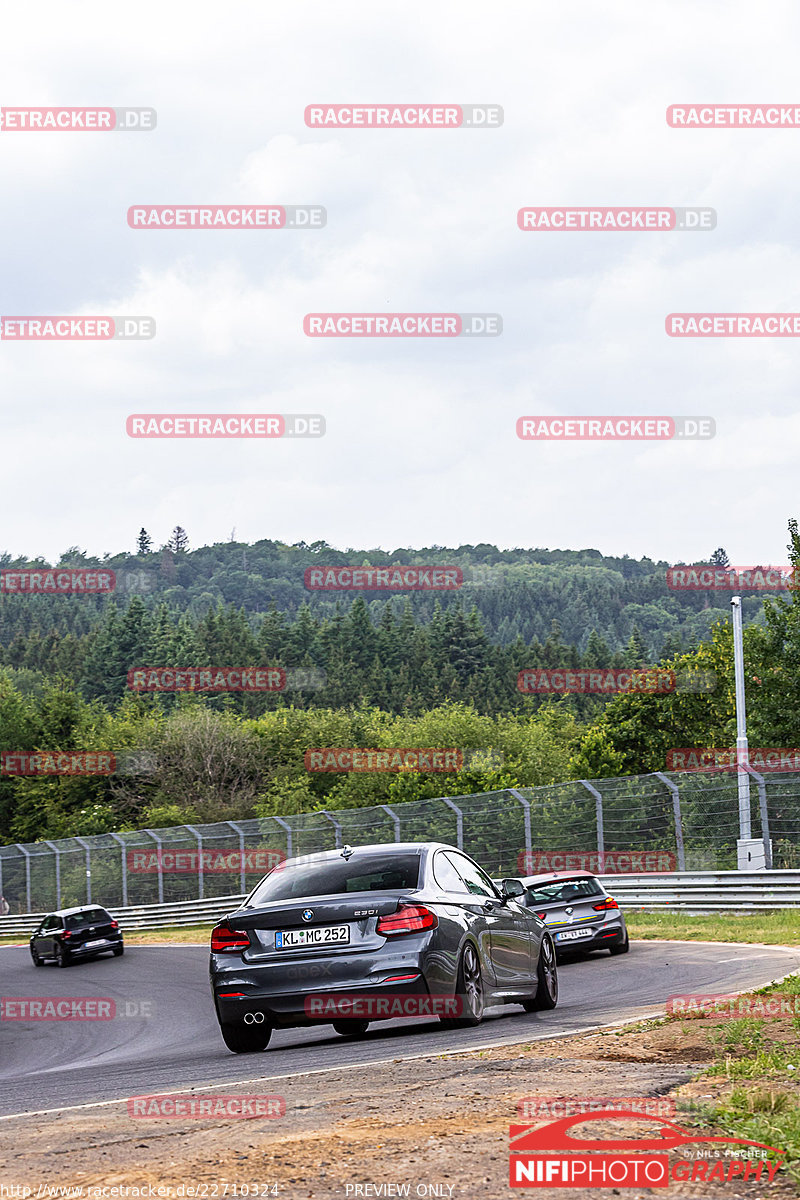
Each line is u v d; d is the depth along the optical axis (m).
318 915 18.66
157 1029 31.42
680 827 53.72
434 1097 12.24
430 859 20.00
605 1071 13.52
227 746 151.50
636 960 36.44
